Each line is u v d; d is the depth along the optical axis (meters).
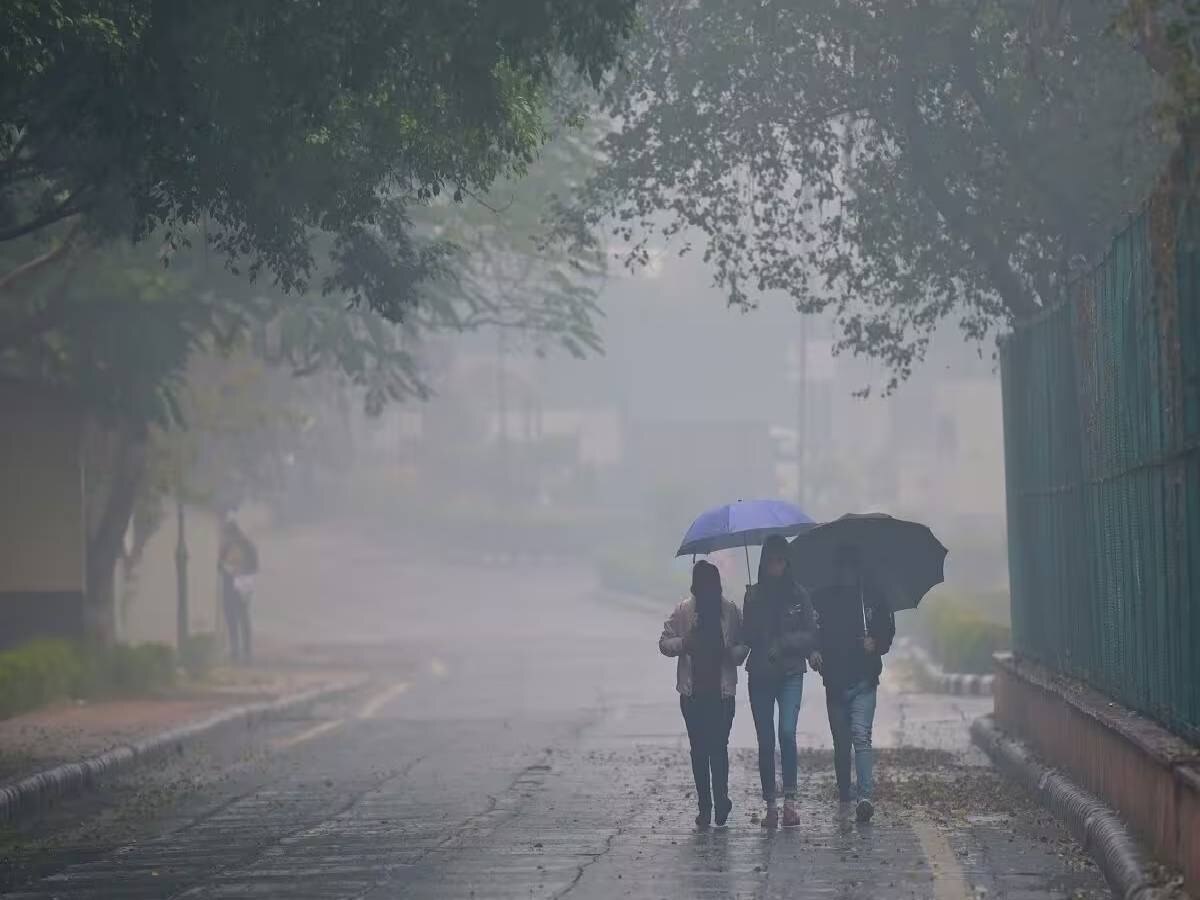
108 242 80.00
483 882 38.81
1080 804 44.09
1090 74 58.47
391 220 57.62
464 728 86.12
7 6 43.22
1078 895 35.88
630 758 68.75
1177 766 34.41
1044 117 60.44
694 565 49.09
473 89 46.28
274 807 55.34
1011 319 69.00
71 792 59.59
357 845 45.53
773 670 47.59
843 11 60.25
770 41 62.69
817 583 52.53
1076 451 51.47
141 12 46.28
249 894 38.06
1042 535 58.72
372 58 44.44
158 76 46.72
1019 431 63.56
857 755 48.41
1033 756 55.69
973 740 70.50
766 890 37.03
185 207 51.38
